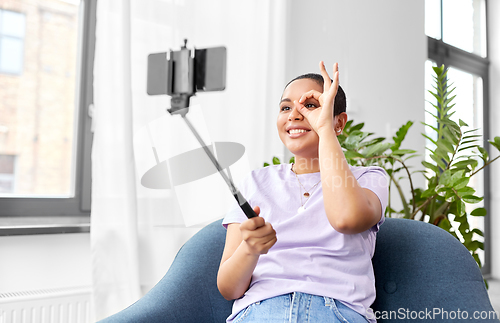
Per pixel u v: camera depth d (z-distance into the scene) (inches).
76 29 72.6
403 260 39.4
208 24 74.3
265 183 39.9
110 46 61.1
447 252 37.8
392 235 41.1
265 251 29.5
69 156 71.2
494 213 153.2
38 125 69.1
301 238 35.4
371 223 32.8
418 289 37.7
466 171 54.8
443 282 36.7
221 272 35.8
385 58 110.7
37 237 58.9
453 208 58.2
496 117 157.2
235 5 77.9
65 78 71.4
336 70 33.9
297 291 33.2
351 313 32.5
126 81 61.0
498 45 158.1
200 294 41.4
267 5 81.4
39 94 69.4
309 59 92.4
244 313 34.3
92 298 58.9
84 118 69.2
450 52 144.4
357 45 103.2
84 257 62.8
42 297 54.4
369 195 34.5
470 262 36.9
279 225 36.2
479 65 155.9
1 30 66.9
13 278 56.9
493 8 160.4
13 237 56.9
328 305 32.3
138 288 59.3
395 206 107.4
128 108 60.9
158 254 64.4
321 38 95.1
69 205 67.5
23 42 68.5
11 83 67.4
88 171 69.1
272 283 34.5
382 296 39.4
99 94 60.1
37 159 68.9
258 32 80.5
